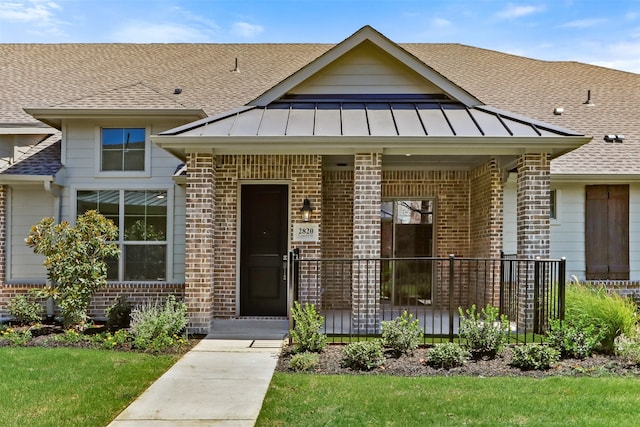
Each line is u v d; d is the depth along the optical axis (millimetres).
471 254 11172
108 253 8938
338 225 11117
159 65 14492
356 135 8219
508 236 11094
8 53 15242
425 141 8203
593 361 6668
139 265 10531
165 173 10500
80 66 14438
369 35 9703
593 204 11523
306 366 6328
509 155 8938
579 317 7293
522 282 8484
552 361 6398
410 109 9523
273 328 8930
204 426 4508
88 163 10531
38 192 10727
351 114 9266
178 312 8047
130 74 13914
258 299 10062
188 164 8555
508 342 7398
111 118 10289
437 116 9172
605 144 11922
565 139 8133
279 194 10102
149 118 10297
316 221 9781
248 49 15766
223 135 8242
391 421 4512
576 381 5727
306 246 9742
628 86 14570
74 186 10500
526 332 8133
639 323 8273
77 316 8602
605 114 13023
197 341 7965
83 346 7543
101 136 10594
